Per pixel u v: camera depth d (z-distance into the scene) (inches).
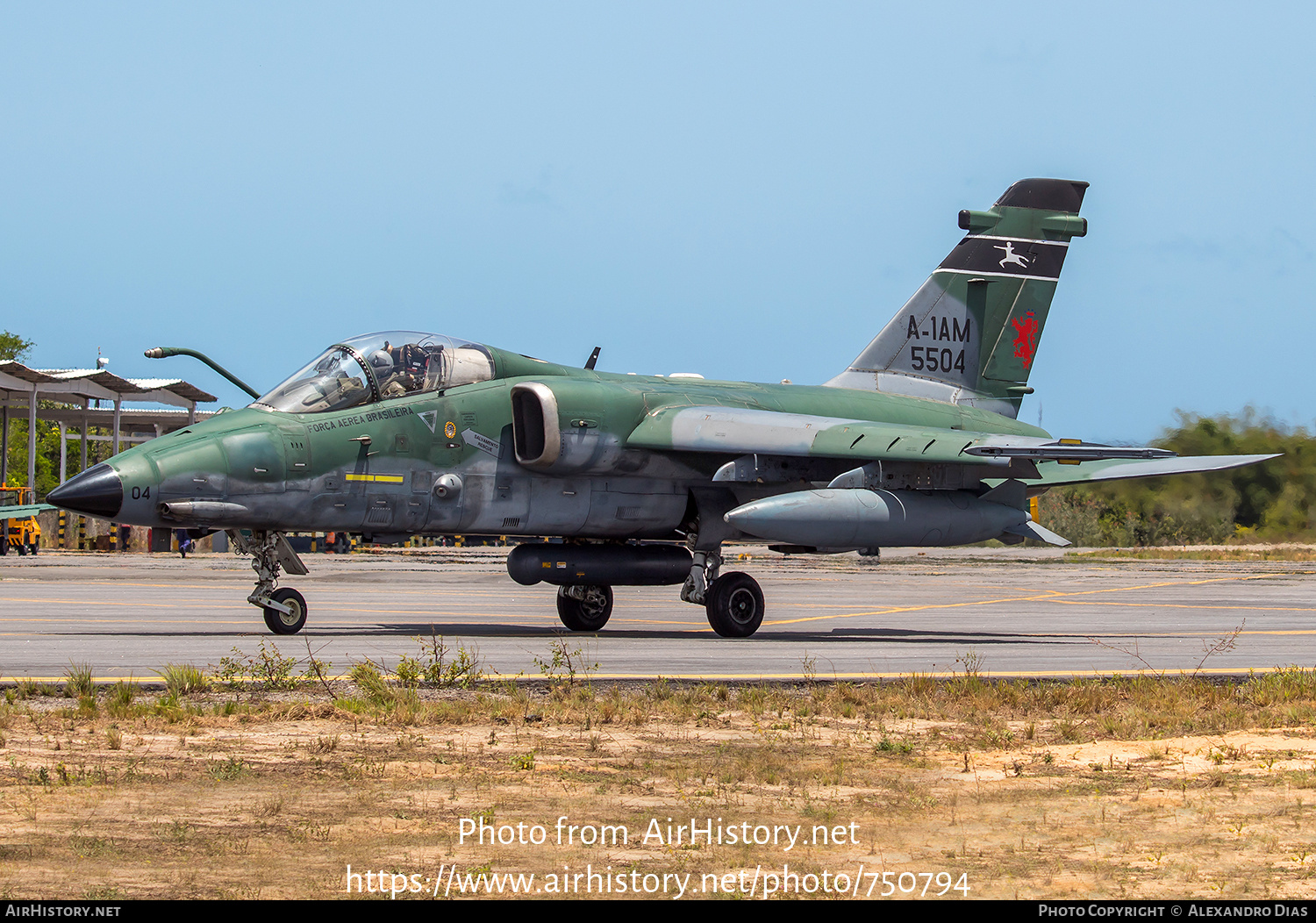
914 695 1669.5
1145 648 2475.4
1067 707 1588.3
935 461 2524.6
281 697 1528.1
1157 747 1320.1
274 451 2260.1
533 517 2536.9
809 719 1470.2
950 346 3213.6
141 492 2145.7
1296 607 4003.4
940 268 3208.7
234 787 1053.8
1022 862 880.3
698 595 2662.4
